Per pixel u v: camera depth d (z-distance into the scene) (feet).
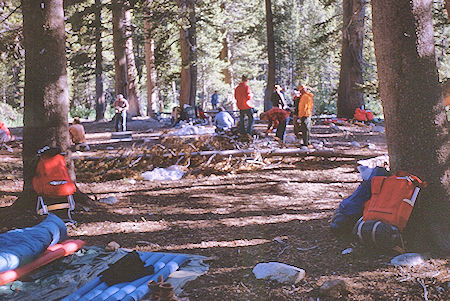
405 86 17.31
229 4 152.46
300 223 21.45
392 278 14.38
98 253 17.72
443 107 17.60
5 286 14.30
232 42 168.76
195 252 18.08
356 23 69.05
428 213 16.92
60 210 23.29
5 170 37.09
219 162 37.27
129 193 29.73
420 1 17.08
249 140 41.86
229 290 14.38
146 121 77.20
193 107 71.82
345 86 74.08
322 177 33.27
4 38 52.70
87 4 85.35
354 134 55.42
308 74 182.39
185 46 77.46
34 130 23.44
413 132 17.38
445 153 17.30
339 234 18.40
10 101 182.39
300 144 41.96
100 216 23.54
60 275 15.53
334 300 13.37
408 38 17.08
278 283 14.75
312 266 15.99
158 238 20.08
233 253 17.83
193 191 30.14
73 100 175.01
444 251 16.19
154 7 74.43
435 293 13.30
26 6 23.41
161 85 135.44
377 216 16.69
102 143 49.73
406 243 16.75
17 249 15.03
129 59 85.61
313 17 222.89
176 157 37.45
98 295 13.73
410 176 16.97
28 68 23.62
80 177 34.14
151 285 13.04
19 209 22.90
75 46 75.51
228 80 163.53
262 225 21.56
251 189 30.27
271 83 88.38
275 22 120.57
